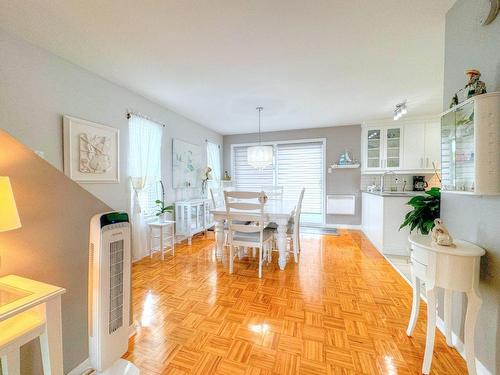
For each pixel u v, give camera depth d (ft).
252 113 13.32
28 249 3.57
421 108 12.53
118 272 4.29
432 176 14.80
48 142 6.99
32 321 3.06
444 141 4.97
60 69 7.28
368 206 13.92
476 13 4.33
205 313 6.11
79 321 4.28
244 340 5.08
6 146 3.31
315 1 4.99
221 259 10.09
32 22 5.64
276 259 10.32
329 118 14.47
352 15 5.43
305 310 6.24
